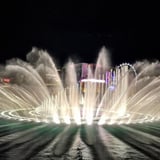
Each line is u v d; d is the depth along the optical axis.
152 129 19.78
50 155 12.26
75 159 11.77
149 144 14.89
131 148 13.90
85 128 19.38
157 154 12.87
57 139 15.49
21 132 17.47
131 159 12.01
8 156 11.99
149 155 12.68
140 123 22.75
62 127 19.55
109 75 38.59
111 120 23.73
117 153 12.91
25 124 20.61
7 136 16.20
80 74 42.81
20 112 27.73
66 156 12.17
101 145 14.35
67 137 16.09
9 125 20.09
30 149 13.20
